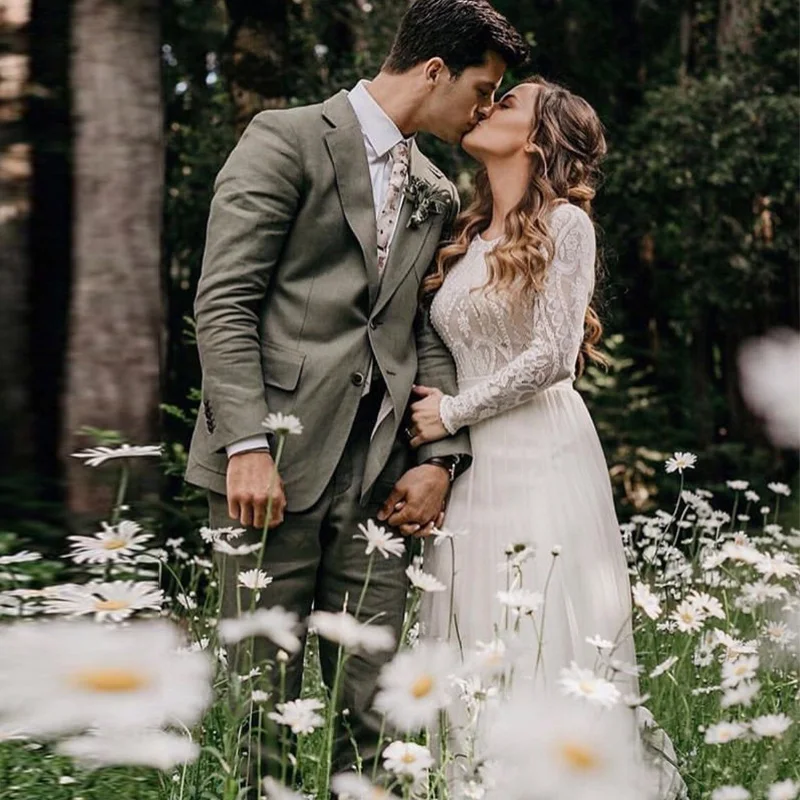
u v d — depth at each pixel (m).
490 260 2.42
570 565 2.39
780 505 5.05
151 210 5.17
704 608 2.45
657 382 13.65
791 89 11.53
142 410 5.10
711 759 2.25
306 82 10.10
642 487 11.05
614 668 1.84
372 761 2.30
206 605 2.95
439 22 2.38
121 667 0.35
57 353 7.41
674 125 11.19
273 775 2.13
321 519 2.29
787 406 0.71
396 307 2.39
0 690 0.33
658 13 13.59
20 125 6.68
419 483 2.39
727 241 12.02
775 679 2.57
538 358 2.37
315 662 2.89
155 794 2.34
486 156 2.52
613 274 12.22
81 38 5.11
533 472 2.43
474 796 1.43
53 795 2.35
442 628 2.44
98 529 4.67
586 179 2.56
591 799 0.41
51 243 7.48
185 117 10.99
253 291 2.25
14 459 6.38
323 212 2.31
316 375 2.27
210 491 2.31
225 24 11.38
